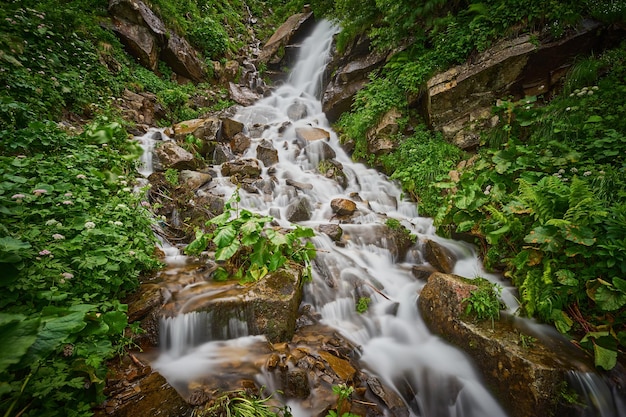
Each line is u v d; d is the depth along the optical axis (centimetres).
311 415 277
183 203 605
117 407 254
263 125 1013
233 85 1332
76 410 231
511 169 546
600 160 505
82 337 261
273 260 417
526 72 682
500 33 722
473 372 362
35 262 292
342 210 663
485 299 387
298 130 963
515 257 452
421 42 870
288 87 1424
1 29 642
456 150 709
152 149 708
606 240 373
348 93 1012
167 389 276
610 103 548
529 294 389
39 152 490
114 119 721
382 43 938
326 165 845
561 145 525
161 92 986
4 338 169
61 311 231
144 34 1030
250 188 689
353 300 468
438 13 857
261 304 374
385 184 787
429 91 773
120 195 491
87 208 410
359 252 557
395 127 827
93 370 248
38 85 604
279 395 294
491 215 512
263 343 355
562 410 295
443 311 411
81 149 539
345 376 322
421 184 708
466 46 754
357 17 1095
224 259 419
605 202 429
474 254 555
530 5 681
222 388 285
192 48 1254
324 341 382
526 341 342
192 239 540
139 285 399
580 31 638
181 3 1336
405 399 335
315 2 1560
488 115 702
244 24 1833
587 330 360
